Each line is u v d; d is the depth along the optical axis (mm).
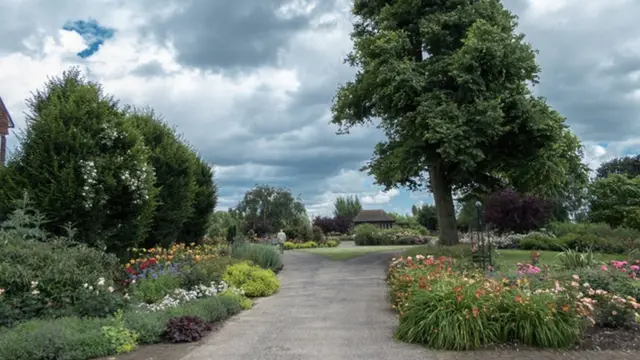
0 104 19203
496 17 20469
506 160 19828
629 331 7758
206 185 24641
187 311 8766
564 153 20578
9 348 6281
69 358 6445
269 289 13070
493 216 31328
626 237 24734
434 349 6980
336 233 59188
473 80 18359
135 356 6844
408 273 10062
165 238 19547
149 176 14898
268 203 54125
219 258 14484
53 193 11938
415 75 19234
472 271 11180
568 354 6707
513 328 7195
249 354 6891
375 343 7383
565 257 13438
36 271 8812
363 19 24359
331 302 11375
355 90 22594
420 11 21359
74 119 13016
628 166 56562
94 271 9602
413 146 19469
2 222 11336
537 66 19922
